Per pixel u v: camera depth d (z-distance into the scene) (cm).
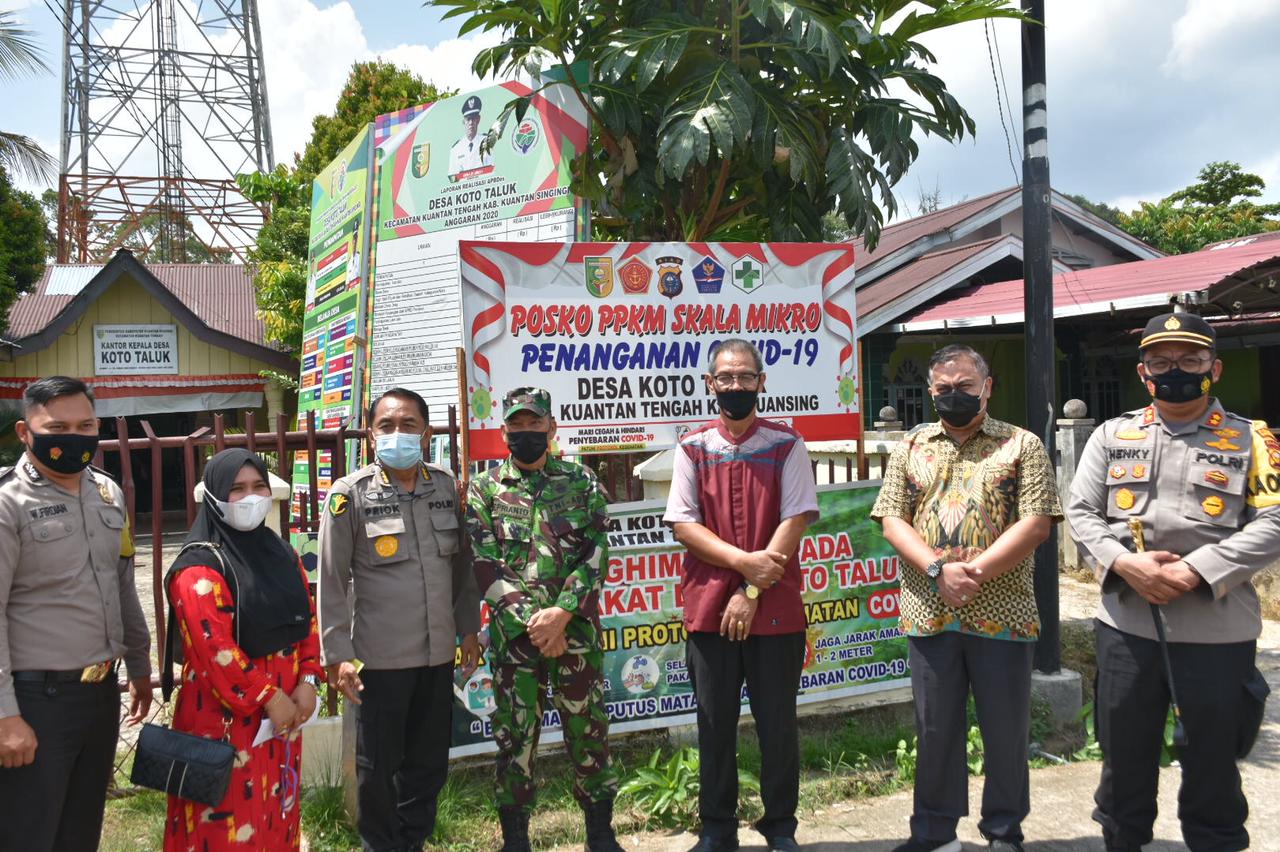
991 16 489
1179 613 297
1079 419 841
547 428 343
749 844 361
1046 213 480
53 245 2455
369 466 344
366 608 331
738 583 340
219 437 404
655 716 440
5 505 268
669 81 589
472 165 659
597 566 342
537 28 578
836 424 474
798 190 616
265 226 1606
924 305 1228
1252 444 299
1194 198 2839
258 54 2720
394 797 337
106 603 288
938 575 323
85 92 2528
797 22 496
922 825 335
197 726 277
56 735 273
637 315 441
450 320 662
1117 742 315
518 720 336
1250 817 378
